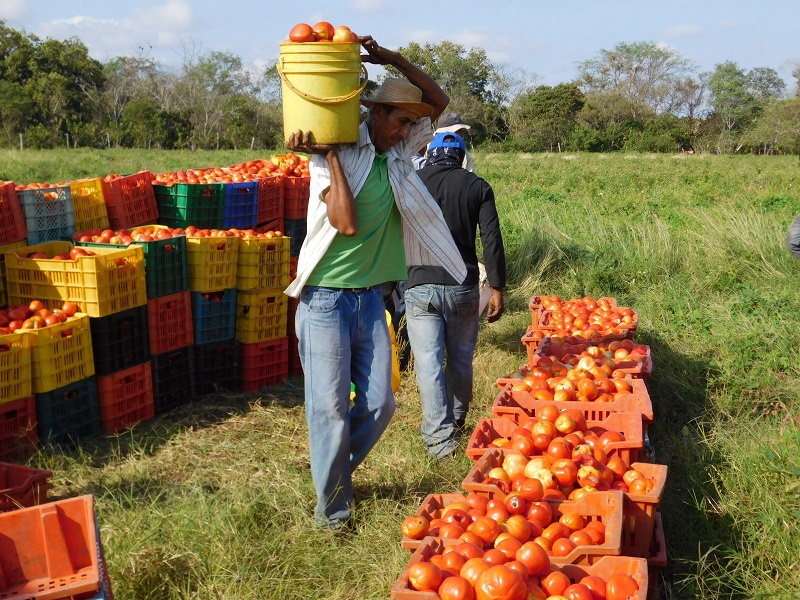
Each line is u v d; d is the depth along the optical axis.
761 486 4.38
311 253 3.88
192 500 4.29
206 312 6.37
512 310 9.27
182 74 79.38
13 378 5.03
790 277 9.92
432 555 3.06
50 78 66.75
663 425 5.81
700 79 101.62
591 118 81.44
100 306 5.47
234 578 3.58
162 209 7.57
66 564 2.78
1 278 5.74
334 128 3.63
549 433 4.08
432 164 5.42
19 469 3.96
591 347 5.90
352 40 3.60
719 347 7.11
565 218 13.34
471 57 87.12
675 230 12.40
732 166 39.88
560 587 2.92
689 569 3.86
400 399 6.35
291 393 6.68
